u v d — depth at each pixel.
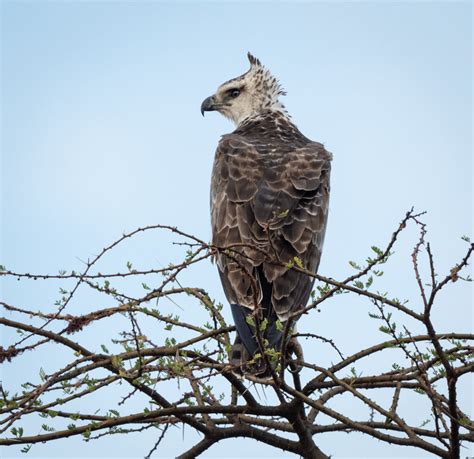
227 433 10.53
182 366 9.14
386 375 10.09
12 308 9.16
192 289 10.41
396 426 10.64
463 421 9.37
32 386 9.41
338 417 9.64
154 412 9.67
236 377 10.14
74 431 9.51
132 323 9.05
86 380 9.30
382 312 9.06
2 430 8.88
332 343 9.92
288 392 9.61
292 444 10.61
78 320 9.17
